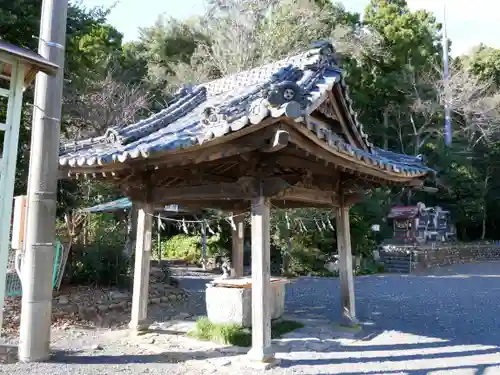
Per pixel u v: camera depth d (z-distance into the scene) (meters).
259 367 5.06
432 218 26.81
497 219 32.00
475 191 28.27
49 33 5.47
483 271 19.30
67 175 6.04
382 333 7.12
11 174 4.45
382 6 31.25
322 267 16.42
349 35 22.91
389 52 28.08
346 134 6.93
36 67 4.50
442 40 33.09
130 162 5.47
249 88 7.36
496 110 28.95
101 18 10.87
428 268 20.12
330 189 7.09
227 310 6.70
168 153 5.00
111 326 7.34
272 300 7.32
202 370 5.01
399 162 7.24
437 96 29.31
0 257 4.37
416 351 6.02
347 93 6.74
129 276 10.22
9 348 5.70
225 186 5.66
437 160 29.02
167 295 10.16
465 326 7.86
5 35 9.23
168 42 23.58
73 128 14.37
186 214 15.20
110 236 11.18
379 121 31.38
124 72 20.38
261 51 18.48
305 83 6.20
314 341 6.41
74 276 10.31
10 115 4.45
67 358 5.38
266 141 4.62
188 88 8.62
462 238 31.36
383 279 16.06
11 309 7.66
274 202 8.24
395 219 26.06
